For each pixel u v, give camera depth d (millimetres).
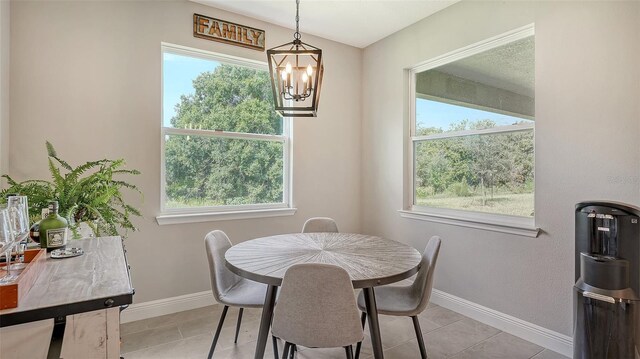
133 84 2592
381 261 1796
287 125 3443
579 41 2070
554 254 2201
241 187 3186
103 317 939
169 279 2766
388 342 2336
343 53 3707
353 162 3818
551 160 2211
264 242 2242
